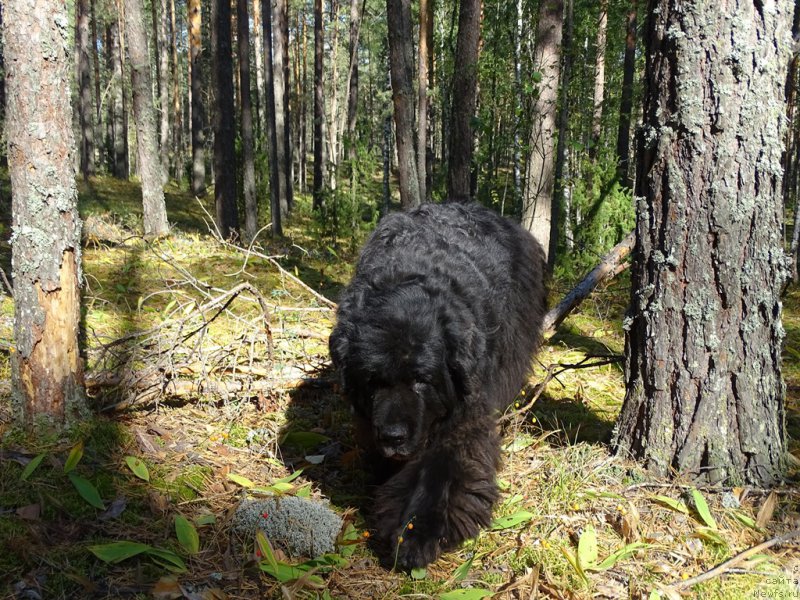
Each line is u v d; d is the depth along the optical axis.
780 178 1.54
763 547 1.39
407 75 3.85
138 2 5.73
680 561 1.39
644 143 1.65
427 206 1.99
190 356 1.95
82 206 8.25
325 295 3.59
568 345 3.05
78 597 1.19
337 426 1.95
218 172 6.86
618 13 8.51
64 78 1.51
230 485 1.57
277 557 1.33
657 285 1.62
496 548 1.42
